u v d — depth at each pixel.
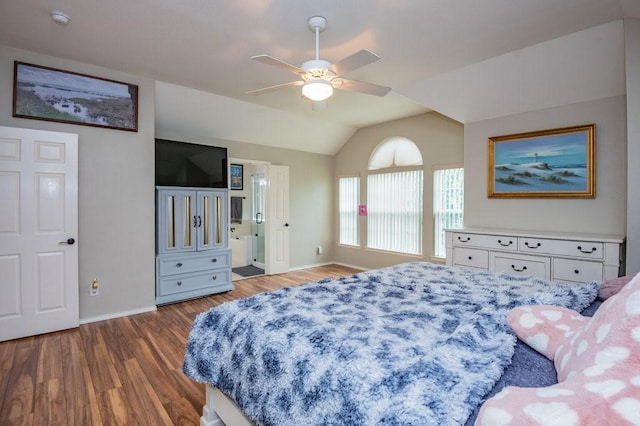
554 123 3.33
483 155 3.86
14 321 2.76
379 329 1.32
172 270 3.87
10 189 2.74
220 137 4.88
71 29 2.48
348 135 5.93
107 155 3.27
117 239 3.36
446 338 1.23
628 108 2.38
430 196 4.78
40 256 2.87
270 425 1.15
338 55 2.89
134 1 2.13
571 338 0.98
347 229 6.15
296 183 5.84
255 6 2.18
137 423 1.76
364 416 0.86
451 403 0.81
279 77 3.44
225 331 1.53
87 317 3.20
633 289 0.81
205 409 1.67
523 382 0.93
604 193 3.04
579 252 2.83
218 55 2.92
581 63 2.79
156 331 3.00
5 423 1.74
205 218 4.19
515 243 3.20
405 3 2.13
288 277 5.29
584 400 0.62
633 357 0.67
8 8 2.21
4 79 2.77
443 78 3.38
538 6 2.18
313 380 1.05
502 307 1.51
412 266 2.62
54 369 2.30
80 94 3.09
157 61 3.06
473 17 2.30
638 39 2.32
